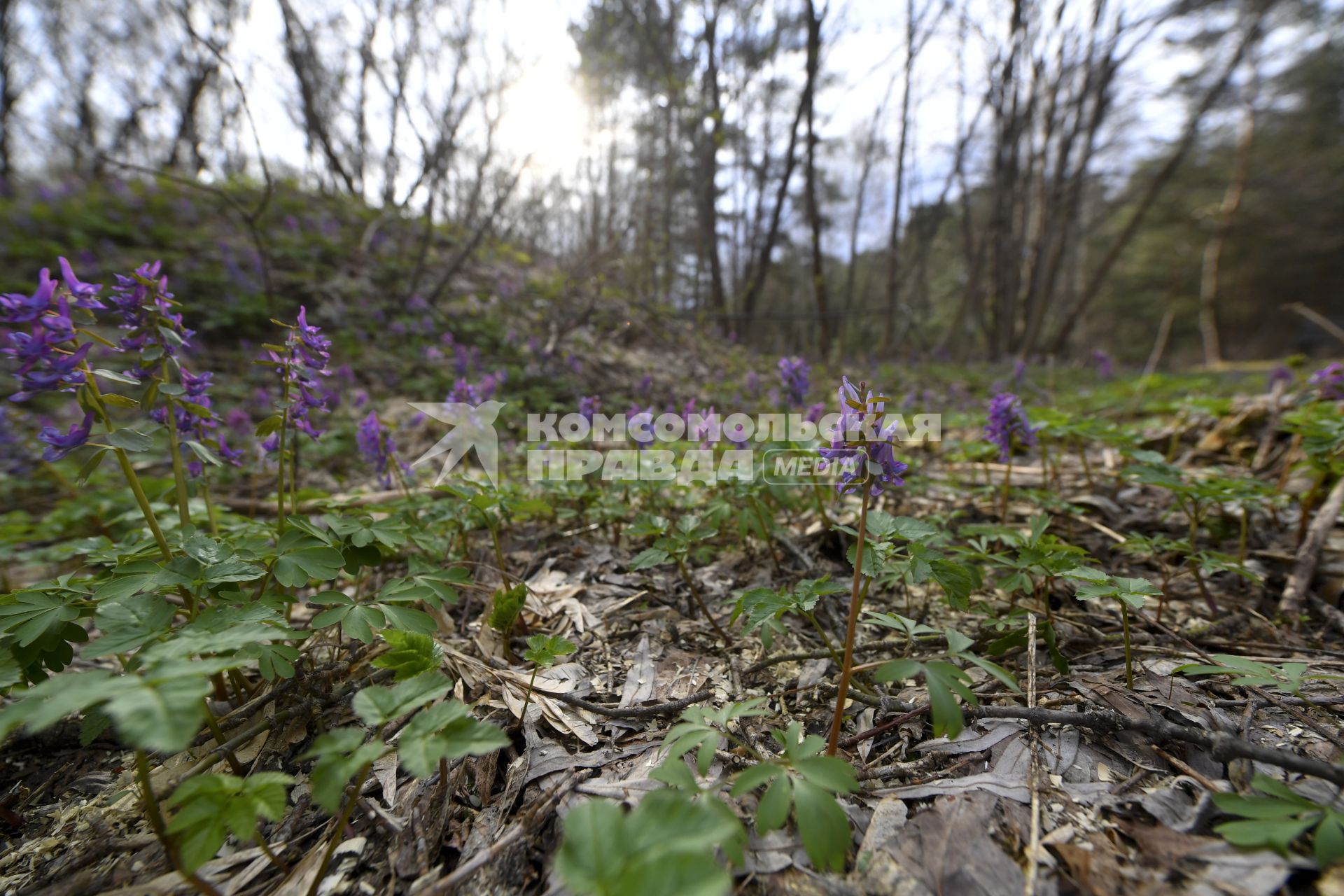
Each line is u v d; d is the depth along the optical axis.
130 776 1.90
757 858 1.47
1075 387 11.98
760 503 3.38
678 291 15.59
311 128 14.19
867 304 32.59
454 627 2.67
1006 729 1.88
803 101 12.72
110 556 2.26
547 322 10.02
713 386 8.73
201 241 11.30
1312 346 29.55
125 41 21.42
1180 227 29.47
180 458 2.06
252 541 2.15
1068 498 3.67
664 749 1.88
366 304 9.76
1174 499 3.57
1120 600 1.92
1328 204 26.95
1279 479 3.60
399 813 1.67
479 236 9.31
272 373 7.82
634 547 3.47
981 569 2.44
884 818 1.58
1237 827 1.32
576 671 2.33
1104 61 17.47
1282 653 2.21
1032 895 1.33
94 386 1.78
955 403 9.46
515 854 1.52
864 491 1.65
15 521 3.93
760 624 2.00
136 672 1.45
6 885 1.54
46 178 19.73
